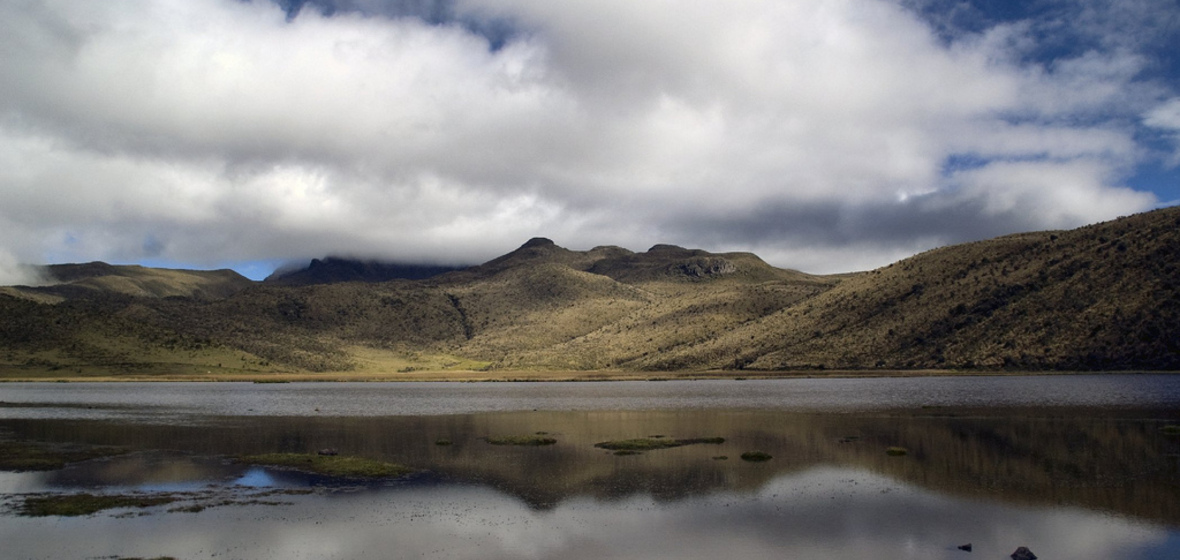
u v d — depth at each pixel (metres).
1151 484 42.56
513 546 31.69
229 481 45.62
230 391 155.38
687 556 30.34
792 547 31.45
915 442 59.78
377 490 42.91
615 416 87.19
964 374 149.75
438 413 94.62
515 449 59.12
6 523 35.19
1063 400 92.38
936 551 30.75
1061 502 38.53
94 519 36.03
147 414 94.44
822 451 56.06
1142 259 152.62
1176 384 111.44
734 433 67.75
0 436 70.06
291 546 31.64
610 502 39.72
